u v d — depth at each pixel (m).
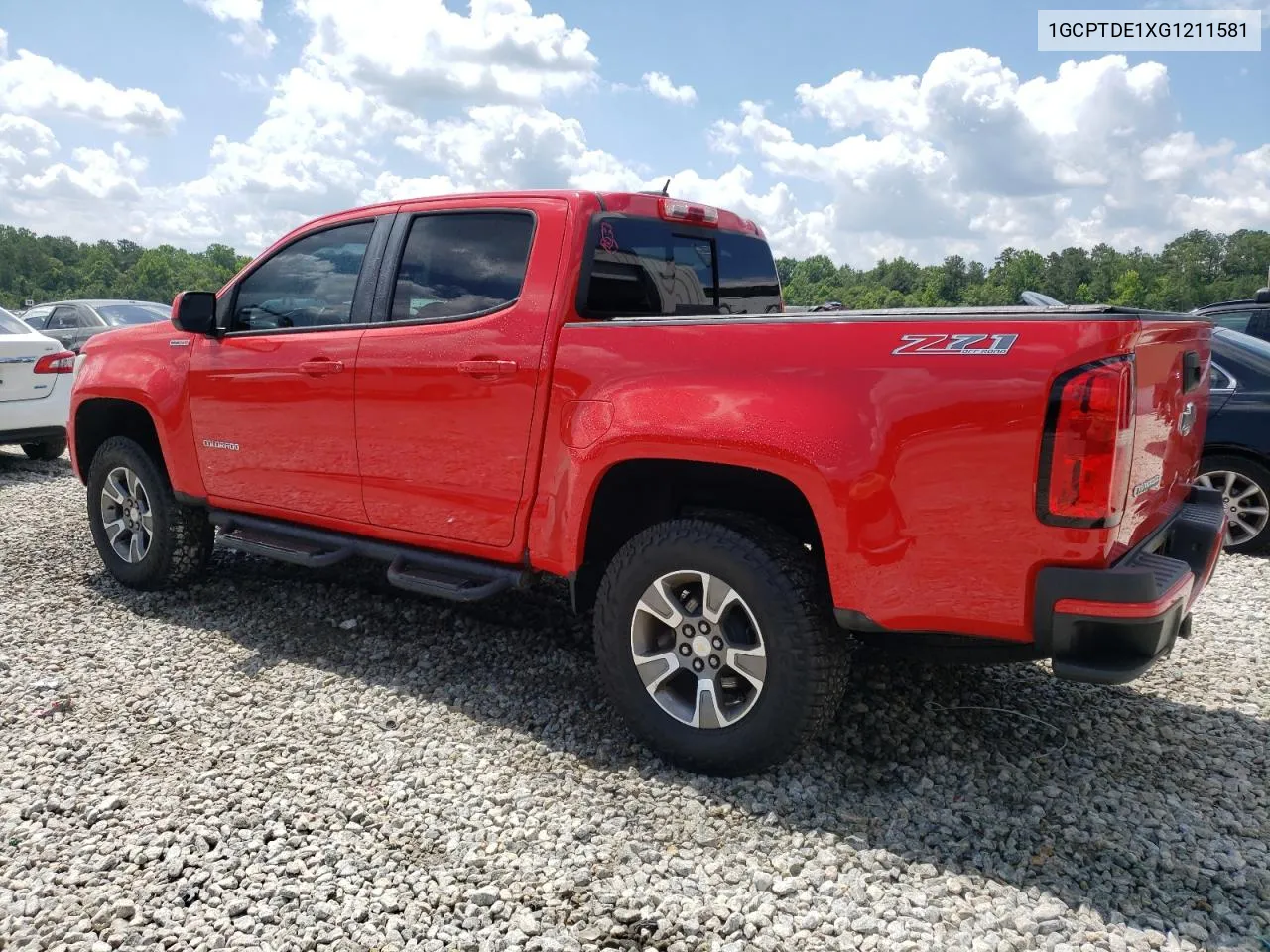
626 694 3.34
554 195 3.67
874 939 2.40
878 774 3.21
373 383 3.99
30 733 3.54
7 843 2.84
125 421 5.50
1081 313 2.53
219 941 2.41
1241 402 6.17
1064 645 2.59
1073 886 2.60
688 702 3.32
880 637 2.98
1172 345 3.01
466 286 3.81
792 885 2.62
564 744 3.47
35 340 8.70
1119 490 2.54
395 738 3.52
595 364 3.35
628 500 3.65
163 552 5.00
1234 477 6.24
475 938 2.42
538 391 3.50
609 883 2.65
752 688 3.15
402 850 2.80
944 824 2.91
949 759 3.31
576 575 3.50
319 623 4.73
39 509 7.36
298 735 3.54
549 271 3.57
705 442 3.04
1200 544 3.27
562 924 2.48
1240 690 3.95
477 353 3.67
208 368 4.66
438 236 3.95
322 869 2.70
